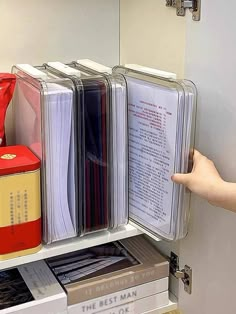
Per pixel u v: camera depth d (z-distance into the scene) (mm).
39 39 1044
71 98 858
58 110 854
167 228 937
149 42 1027
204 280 985
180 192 903
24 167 833
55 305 938
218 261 938
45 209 894
